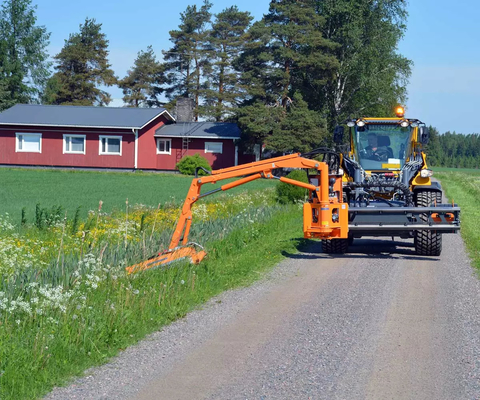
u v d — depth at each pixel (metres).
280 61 49.38
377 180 13.80
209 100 74.00
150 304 7.96
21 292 7.60
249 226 15.20
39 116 46.59
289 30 47.38
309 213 11.97
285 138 43.09
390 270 11.39
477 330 7.34
